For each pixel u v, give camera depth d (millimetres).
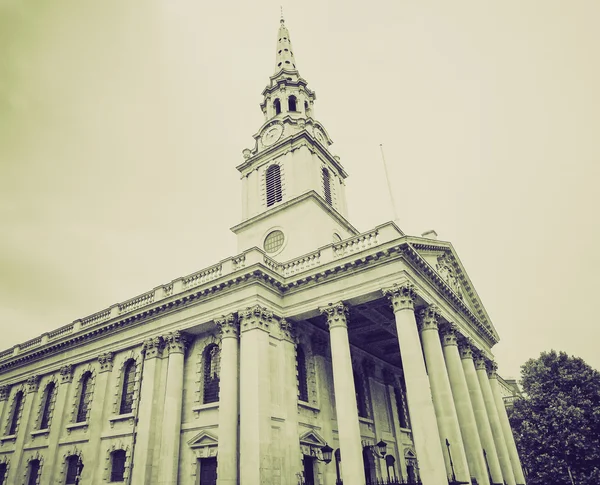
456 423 21453
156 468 23781
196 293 25672
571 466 42188
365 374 31281
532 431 44844
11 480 31203
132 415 26094
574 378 45906
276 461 20734
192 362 26078
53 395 33250
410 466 32281
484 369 33812
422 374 19406
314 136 37750
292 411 22766
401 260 21922
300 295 24750
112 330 30344
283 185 34750
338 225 35594
